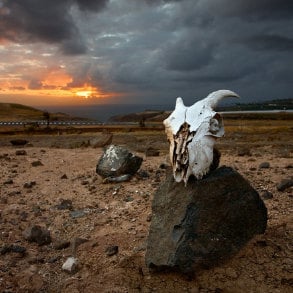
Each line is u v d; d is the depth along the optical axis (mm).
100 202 1383
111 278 870
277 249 865
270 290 765
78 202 1405
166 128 887
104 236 1085
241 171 1649
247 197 870
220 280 801
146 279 842
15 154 2602
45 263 991
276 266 818
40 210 1339
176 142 845
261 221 895
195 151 818
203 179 842
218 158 901
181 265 805
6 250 1034
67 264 950
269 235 920
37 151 2803
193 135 823
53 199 1456
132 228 1120
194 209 829
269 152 2668
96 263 954
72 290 853
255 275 803
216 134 830
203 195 833
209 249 821
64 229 1190
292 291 756
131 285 833
